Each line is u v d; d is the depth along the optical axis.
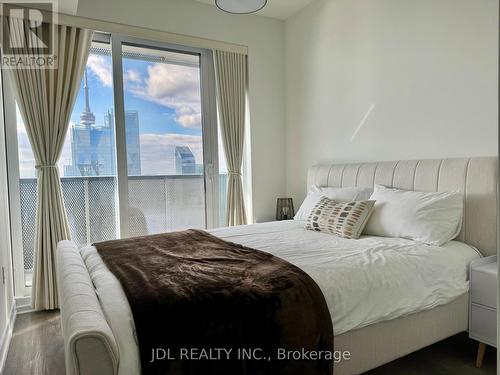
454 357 1.98
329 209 2.52
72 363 0.95
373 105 2.92
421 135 2.54
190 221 3.61
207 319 1.18
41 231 2.75
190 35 3.40
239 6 2.50
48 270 2.76
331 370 1.38
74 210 3.09
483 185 2.05
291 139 3.93
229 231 2.60
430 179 2.33
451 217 2.08
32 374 1.92
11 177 2.83
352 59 3.11
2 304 2.21
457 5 2.29
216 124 3.70
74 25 2.87
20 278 2.87
